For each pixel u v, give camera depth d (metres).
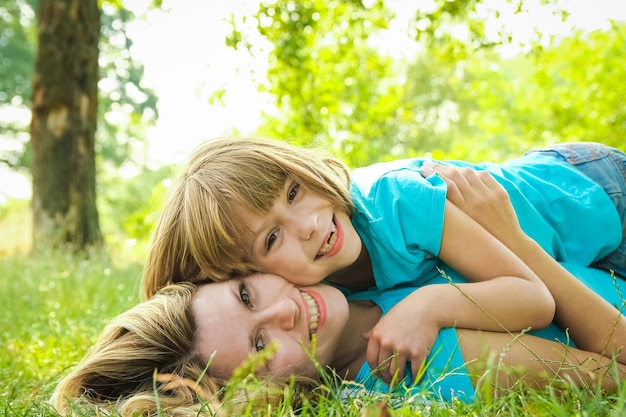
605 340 2.03
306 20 6.87
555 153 2.86
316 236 2.09
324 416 1.53
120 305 3.79
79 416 1.78
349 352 2.24
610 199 2.65
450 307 1.99
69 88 8.06
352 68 8.91
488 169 2.66
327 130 8.76
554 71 12.95
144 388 2.14
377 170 2.54
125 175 26.08
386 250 2.28
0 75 21.31
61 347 3.07
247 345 1.98
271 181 2.14
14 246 7.69
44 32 8.04
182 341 2.11
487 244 2.15
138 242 8.22
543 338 2.04
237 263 2.13
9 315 3.99
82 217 8.06
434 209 2.21
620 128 10.68
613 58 10.31
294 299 2.04
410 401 1.56
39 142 8.08
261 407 1.81
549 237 2.47
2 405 2.01
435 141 22.78
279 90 7.65
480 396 1.55
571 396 1.67
